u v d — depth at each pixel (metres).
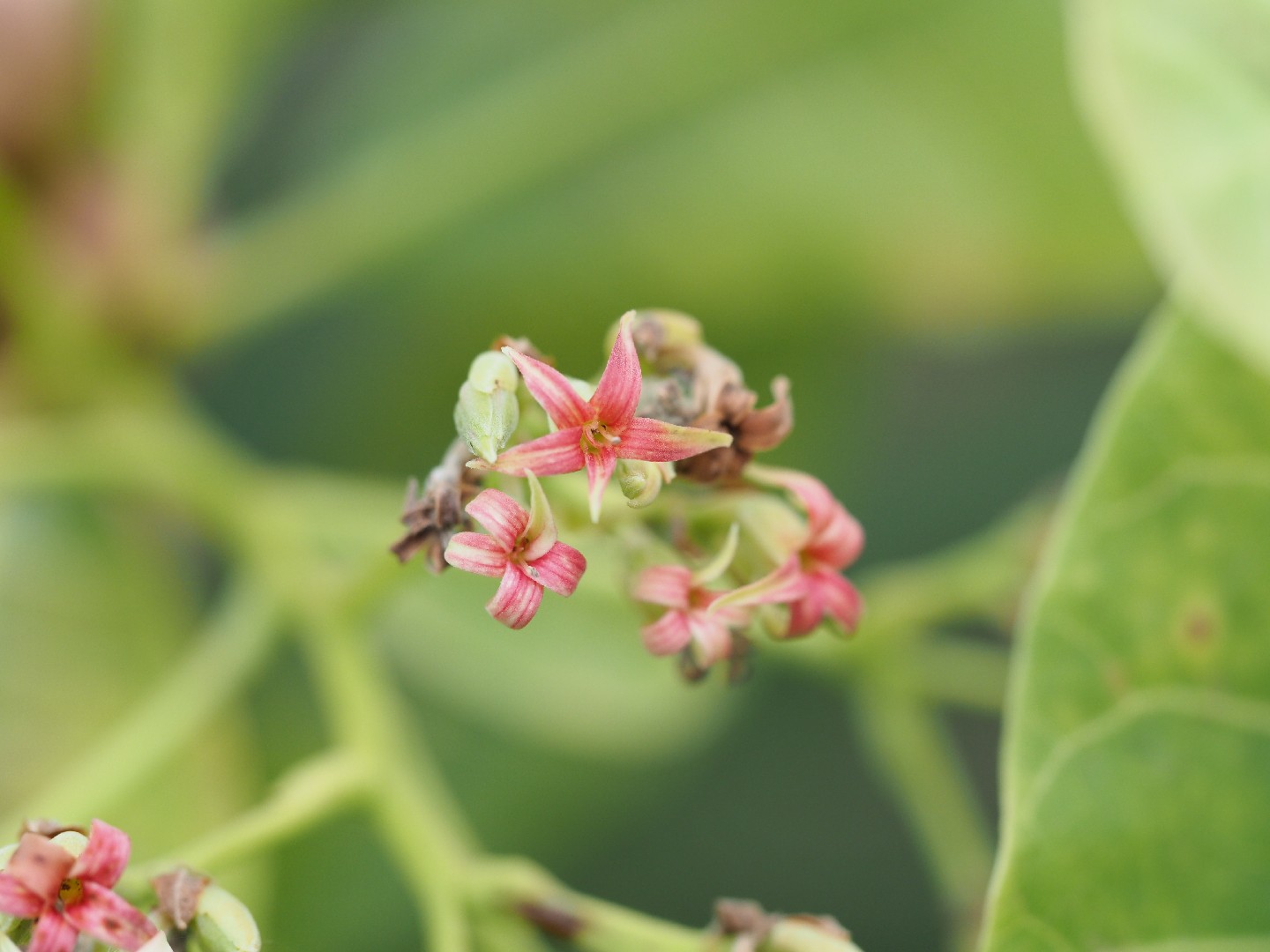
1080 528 0.27
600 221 0.40
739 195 0.39
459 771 0.38
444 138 0.39
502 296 0.40
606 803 0.38
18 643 0.36
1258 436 0.27
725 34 0.39
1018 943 0.26
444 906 0.28
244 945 0.26
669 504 0.26
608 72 0.39
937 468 0.42
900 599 0.32
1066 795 0.26
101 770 0.30
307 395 0.41
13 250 0.35
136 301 0.37
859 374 0.39
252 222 0.41
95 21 0.37
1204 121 0.27
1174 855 0.26
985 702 0.32
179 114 0.38
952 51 0.38
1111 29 0.27
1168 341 0.27
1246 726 0.26
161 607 0.37
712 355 0.26
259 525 0.33
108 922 0.25
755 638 0.27
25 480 0.34
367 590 0.31
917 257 0.39
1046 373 0.43
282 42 0.40
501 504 0.25
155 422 0.35
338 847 0.36
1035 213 0.38
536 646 0.35
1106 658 0.27
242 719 0.35
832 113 0.39
